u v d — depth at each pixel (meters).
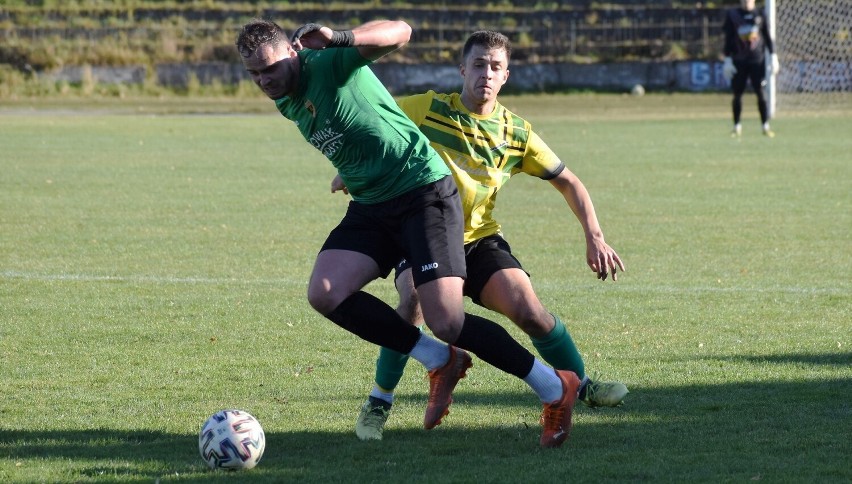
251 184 52.62
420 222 15.53
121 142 74.50
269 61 14.76
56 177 54.69
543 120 92.75
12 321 24.77
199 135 80.62
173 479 14.03
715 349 22.05
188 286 29.05
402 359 16.38
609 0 137.25
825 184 51.53
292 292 28.31
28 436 16.25
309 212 43.53
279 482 13.95
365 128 15.34
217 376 20.17
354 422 17.20
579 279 30.23
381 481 13.95
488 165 16.91
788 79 113.69
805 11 115.62
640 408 17.73
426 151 15.82
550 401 15.52
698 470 14.25
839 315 25.25
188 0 137.75
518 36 132.75
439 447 15.73
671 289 28.64
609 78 124.38
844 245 35.47
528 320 16.36
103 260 32.91
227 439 14.40
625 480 13.89
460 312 15.38
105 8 135.75
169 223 40.47
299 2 138.12
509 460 14.97
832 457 14.78
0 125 86.75
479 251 16.80
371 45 14.59
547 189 52.12
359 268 15.67
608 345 22.53
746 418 16.98
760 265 32.12
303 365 21.03
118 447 15.67
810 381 19.33
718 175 55.62
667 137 77.12
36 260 32.75
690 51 130.12
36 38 129.50
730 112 99.75
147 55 128.50
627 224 40.44
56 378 19.97
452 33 133.12
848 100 108.75
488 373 20.36
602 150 68.94
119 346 22.52
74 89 122.69
